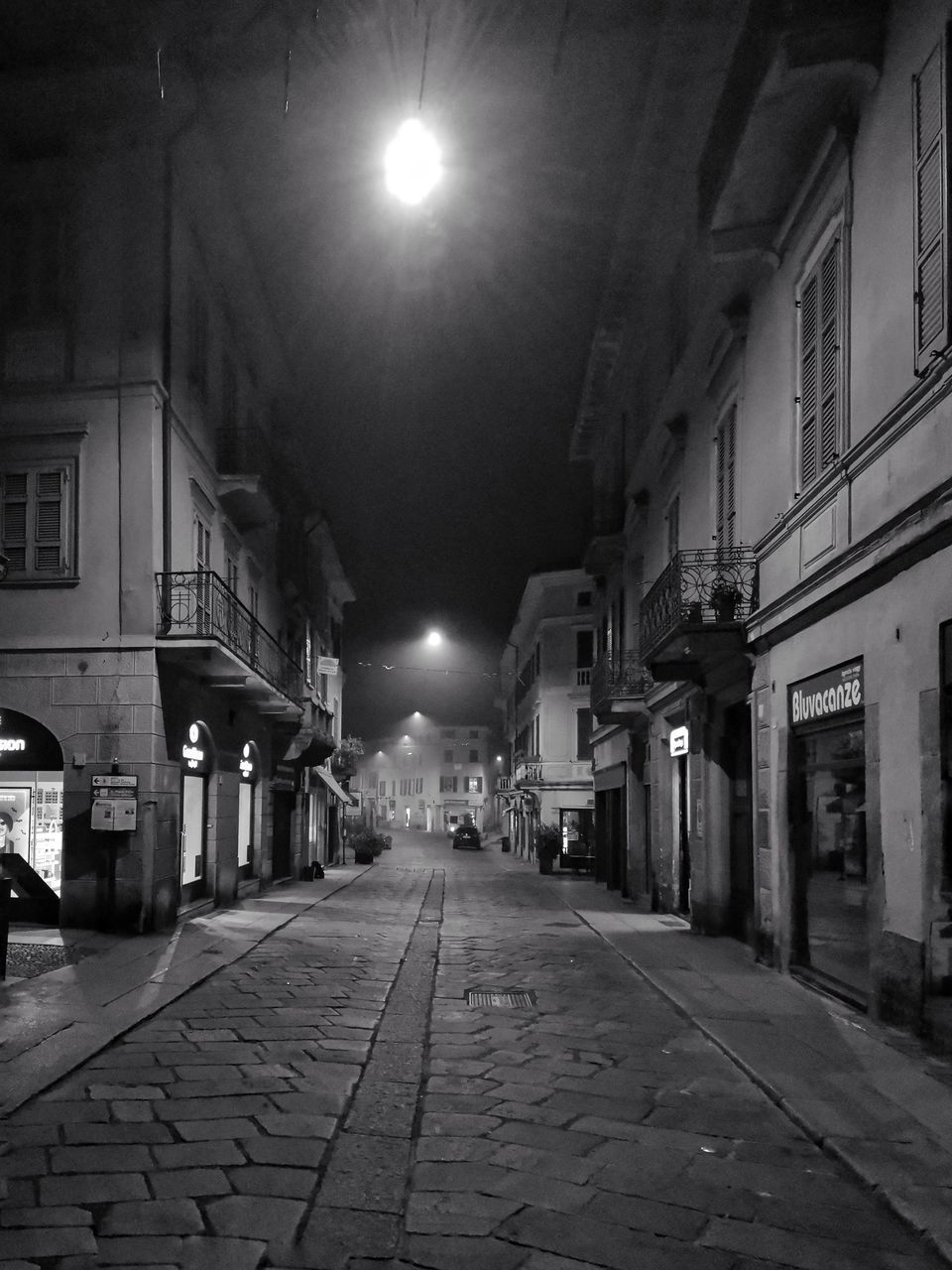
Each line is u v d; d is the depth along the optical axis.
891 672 7.64
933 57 7.04
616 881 23.19
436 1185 4.56
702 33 11.34
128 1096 5.84
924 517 6.85
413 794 86.44
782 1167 4.89
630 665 19.02
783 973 10.14
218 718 16.62
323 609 31.09
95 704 13.26
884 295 7.95
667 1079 6.42
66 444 13.59
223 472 17.03
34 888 13.30
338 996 9.04
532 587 40.53
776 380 10.83
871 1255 3.97
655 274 16.56
